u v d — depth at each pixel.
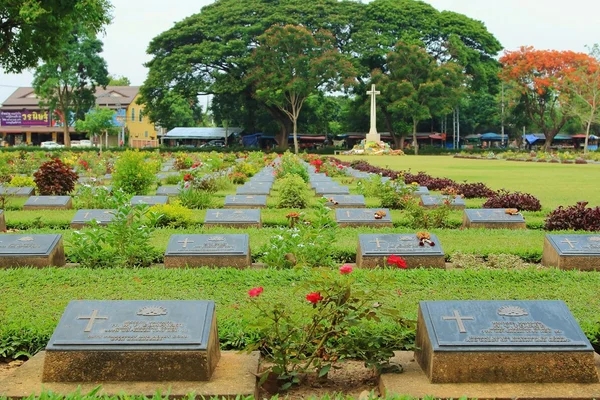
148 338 4.48
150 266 8.58
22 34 24.03
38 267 8.23
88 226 11.01
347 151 62.09
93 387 4.31
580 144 80.31
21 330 5.46
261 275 7.32
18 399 4.18
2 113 72.81
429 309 4.73
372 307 4.73
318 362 4.59
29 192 16.98
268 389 4.64
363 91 63.72
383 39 60.44
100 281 7.21
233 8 58.75
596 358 4.94
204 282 7.14
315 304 4.64
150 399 4.06
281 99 57.38
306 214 13.16
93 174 24.52
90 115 57.06
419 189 17.17
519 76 60.50
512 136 80.62
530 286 7.05
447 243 9.95
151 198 14.71
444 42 63.47
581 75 53.78
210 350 4.55
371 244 8.42
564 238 8.70
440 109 60.00
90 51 58.53
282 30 55.03
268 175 23.11
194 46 56.50
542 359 4.42
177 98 64.88
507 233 11.03
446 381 4.39
